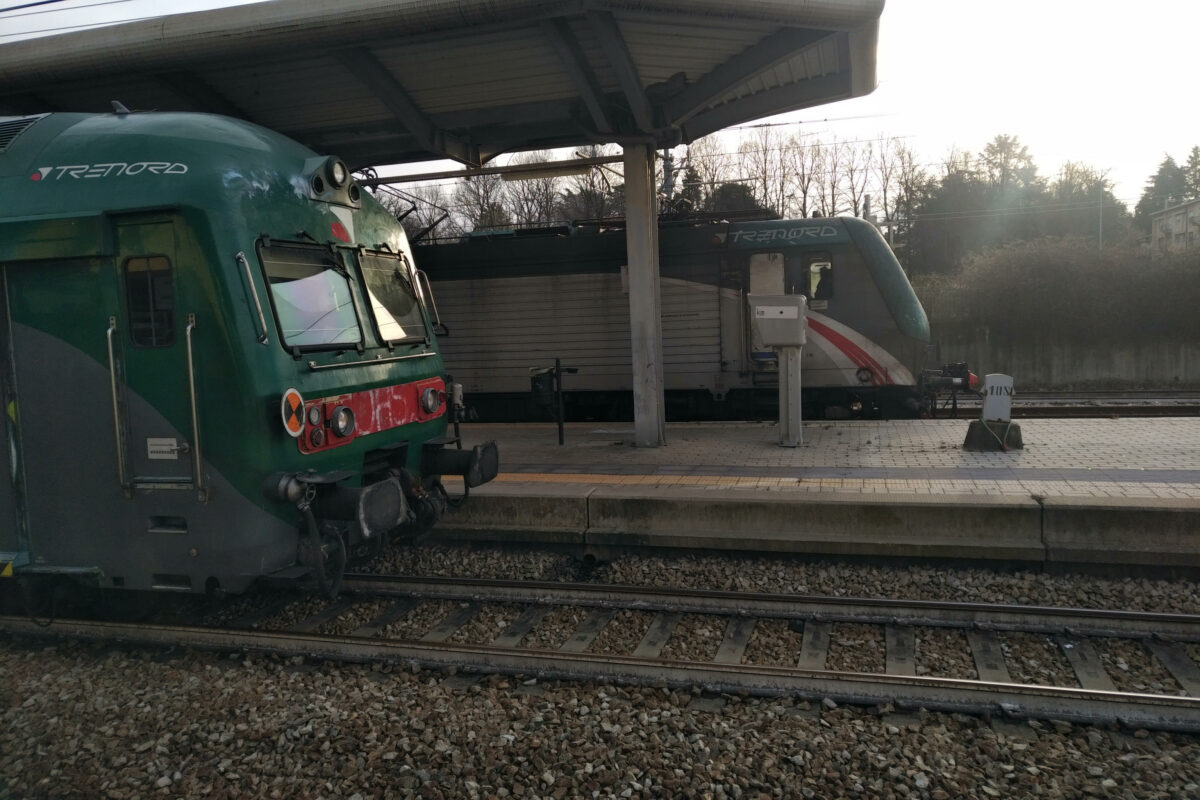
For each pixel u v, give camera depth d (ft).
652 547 25.44
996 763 13.25
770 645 18.75
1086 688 15.90
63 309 17.28
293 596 22.84
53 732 15.24
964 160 173.99
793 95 32.78
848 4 23.58
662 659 16.75
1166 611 20.25
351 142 36.63
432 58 27.99
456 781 13.16
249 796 13.00
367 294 20.83
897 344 46.34
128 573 17.71
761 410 49.03
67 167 17.42
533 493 26.53
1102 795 12.34
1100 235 147.02
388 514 18.38
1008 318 94.07
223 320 16.24
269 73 29.07
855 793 12.55
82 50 25.32
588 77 28.63
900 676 15.53
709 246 47.65
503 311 50.83
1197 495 23.35
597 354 49.32
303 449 17.49
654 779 13.02
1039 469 28.09
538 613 20.94
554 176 36.63
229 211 16.57
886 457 31.35
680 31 26.07
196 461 16.66
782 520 24.57
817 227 46.91
